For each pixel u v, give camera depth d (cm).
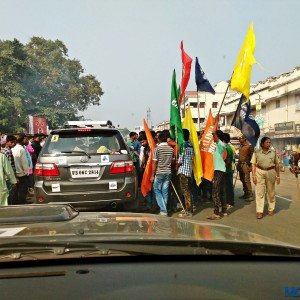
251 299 121
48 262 128
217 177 735
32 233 152
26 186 867
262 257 144
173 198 815
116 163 625
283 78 4144
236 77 773
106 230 161
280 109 3809
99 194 612
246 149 955
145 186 777
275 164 754
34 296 113
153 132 909
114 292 117
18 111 4453
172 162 764
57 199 606
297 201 959
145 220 202
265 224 688
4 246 136
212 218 733
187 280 126
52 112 5088
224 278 129
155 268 130
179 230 176
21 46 4997
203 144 780
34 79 5159
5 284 118
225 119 5275
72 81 5581
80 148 629
